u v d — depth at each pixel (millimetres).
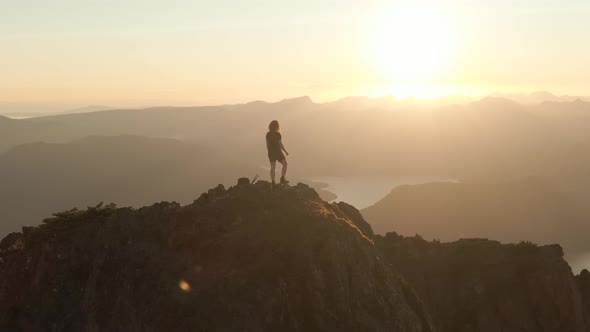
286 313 20797
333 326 21000
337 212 27891
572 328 33125
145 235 24641
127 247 24188
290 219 23844
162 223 25094
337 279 21969
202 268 22203
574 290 34938
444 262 35938
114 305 22531
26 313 24188
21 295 25453
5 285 26078
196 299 20719
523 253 36156
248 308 20469
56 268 25172
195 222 24500
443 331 31922
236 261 22328
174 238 23984
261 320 20328
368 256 23891
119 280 23094
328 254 22422
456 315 32969
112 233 25094
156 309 20953
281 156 26375
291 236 23062
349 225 25031
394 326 22266
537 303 33719
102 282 23469
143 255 23531
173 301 20859
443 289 34312
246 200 25406
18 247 27844
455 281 34750
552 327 32938
